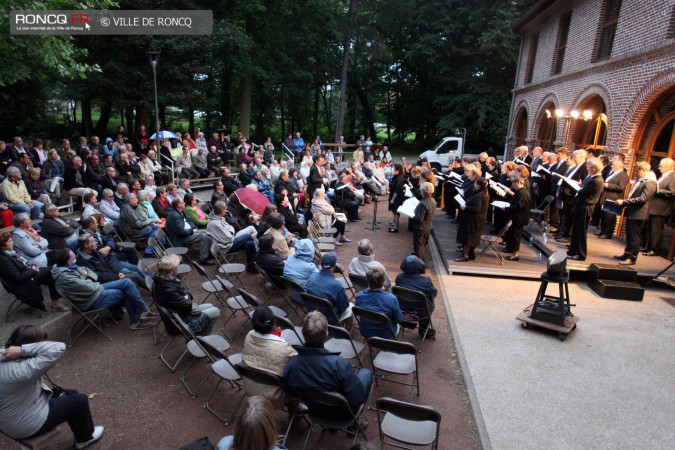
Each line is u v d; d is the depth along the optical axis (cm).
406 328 581
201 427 403
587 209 759
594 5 1181
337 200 1306
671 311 659
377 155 2195
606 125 1095
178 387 461
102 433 389
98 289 537
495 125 2791
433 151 2386
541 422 412
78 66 870
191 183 1470
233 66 2020
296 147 2173
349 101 3944
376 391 462
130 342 548
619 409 433
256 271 795
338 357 337
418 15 3011
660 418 421
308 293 517
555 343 559
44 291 697
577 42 1284
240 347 543
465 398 454
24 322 582
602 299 701
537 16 1622
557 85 1416
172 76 1745
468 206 802
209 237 807
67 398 353
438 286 750
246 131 2502
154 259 817
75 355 514
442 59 3012
